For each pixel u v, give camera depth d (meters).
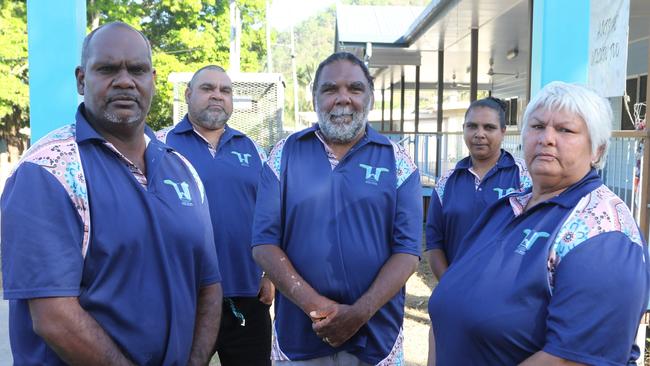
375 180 2.61
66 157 1.82
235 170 3.53
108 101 1.92
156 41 22.17
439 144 12.44
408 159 2.74
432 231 3.72
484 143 3.56
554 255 1.72
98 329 1.80
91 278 1.84
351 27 13.80
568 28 4.17
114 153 1.93
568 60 4.18
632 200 4.82
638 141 4.75
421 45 14.00
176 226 2.01
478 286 1.88
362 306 2.46
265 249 2.62
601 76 4.20
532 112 1.90
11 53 17.44
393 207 2.64
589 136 1.82
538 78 4.28
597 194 1.76
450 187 3.69
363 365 2.60
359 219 2.58
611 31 4.01
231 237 3.44
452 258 3.61
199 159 3.49
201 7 21.80
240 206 3.49
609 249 1.62
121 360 1.84
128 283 1.88
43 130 4.09
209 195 3.43
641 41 10.49
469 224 3.51
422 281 7.47
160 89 20.05
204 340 2.17
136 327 1.89
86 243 1.82
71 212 1.79
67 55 4.06
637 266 1.60
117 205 1.87
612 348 1.58
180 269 2.03
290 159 2.68
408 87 23.53
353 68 2.63
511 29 11.98
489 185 3.51
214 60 22.22
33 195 1.74
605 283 1.58
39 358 1.83
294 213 2.61
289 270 2.55
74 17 4.05
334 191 2.59
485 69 18.48
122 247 1.86
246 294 3.46
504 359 1.80
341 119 2.59
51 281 1.72
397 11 14.45
